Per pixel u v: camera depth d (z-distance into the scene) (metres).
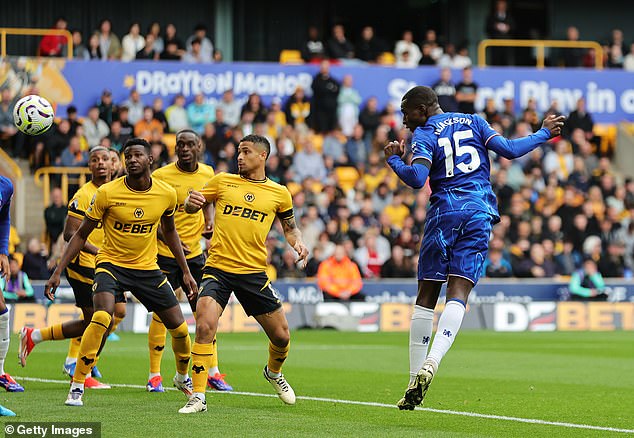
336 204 54.47
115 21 66.44
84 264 23.88
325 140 59.31
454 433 17.73
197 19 68.06
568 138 62.66
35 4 64.94
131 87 58.19
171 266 24.59
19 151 55.53
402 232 52.50
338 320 48.94
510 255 53.38
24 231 54.41
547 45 66.75
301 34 70.75
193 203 19.92
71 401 20.52
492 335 46.44
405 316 49.62
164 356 32.94
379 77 61.44
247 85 60.09
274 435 17.03
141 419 18.67
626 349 38.81
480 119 19.19
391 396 23.31
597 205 59.34
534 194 58.78
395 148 18.83
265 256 20.44
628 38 73.12
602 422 19.61
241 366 30.45
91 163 23.73
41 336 24.38
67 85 57.22
